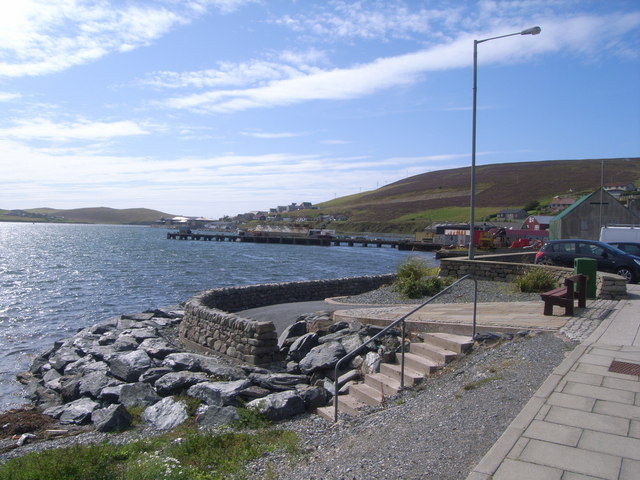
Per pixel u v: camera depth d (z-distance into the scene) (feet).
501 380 22.75
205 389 31.35
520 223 344.90
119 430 28.71
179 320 62.95
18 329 70.54
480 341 30.45
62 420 31.89
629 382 20.94
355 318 41.45
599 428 16.85
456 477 15.06
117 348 47.19
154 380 35.73
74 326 73.41
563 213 165.68
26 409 36.22
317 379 34.32
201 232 584.40
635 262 56.95
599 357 24.38
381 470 16.87
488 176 631.15
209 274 145.38
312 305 58.95
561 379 21.36
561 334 29.45
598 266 58.49
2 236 395.96
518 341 29.09
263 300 66.08
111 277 132.16
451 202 542.57
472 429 18.24
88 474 19.57
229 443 23.66
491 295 50.29
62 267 158.40
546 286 50.29
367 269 169.48
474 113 64.49
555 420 17.49
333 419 26.73
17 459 21.36
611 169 557.74
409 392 26.53
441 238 273.33
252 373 34.65
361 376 32.50
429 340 32.83
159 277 134.51
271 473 19.76
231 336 42.09
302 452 21.80
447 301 48.73
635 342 27.20
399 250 288.10
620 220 157.48
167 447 23.80
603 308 37.19
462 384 24.18
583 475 14.08
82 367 43.86
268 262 193.98
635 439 16.11
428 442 18.26
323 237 341.62
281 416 28.35
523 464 14.73
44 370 48.29
